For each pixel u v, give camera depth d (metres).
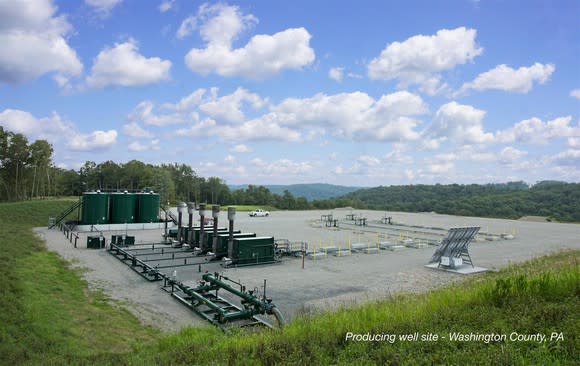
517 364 6.24
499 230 52.19
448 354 6.85
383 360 7.02
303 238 41.31
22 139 86.06
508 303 9.33
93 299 16.94
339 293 18.98
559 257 26.98
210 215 71.81
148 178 112.62
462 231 24.92
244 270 24.59
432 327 8.20
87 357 9.68
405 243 36.56
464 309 9.30
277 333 9.41
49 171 102.38
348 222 63.66
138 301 17.11
